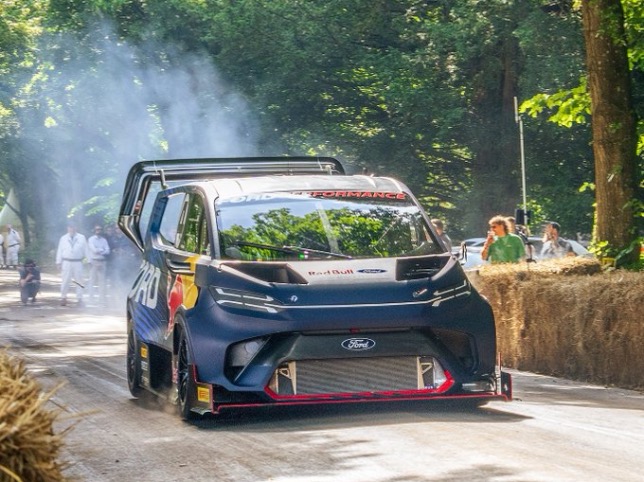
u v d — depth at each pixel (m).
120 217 21.12
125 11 69.50
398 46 63.97
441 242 17.00
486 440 13.47
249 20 63.62
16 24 74.25
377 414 15.77
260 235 16.42
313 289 15.28
